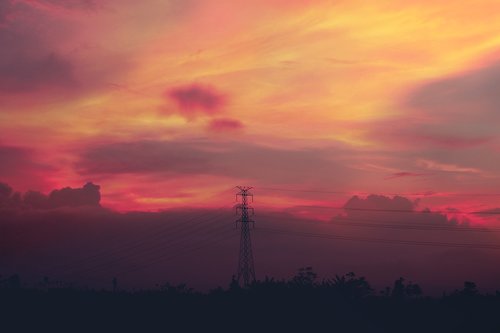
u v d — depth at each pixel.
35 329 88.50
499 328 69.25
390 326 74.69
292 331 77.25
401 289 81.44
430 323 73.62
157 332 83.69
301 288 85.25
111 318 89.25
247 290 88.56
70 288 100.50
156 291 94.69
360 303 80.00
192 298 90.25
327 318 78.31
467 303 75.31
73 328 88.25
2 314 91.75
